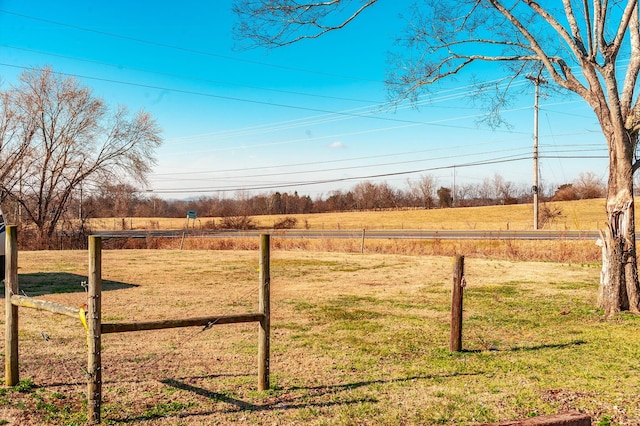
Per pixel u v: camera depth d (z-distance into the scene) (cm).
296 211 9050
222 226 5512
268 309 522
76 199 3738
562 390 534
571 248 2298
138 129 3862
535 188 3944
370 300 1184
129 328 437
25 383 520
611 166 953
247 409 475
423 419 453
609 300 953
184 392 521
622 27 887
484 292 1291
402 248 2659
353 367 630
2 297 1079
